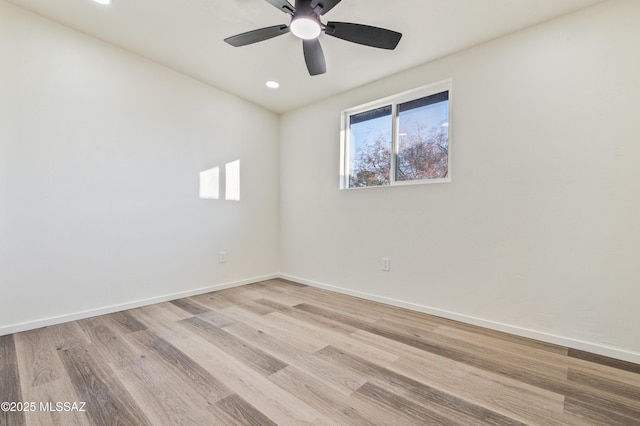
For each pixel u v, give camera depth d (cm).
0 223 216
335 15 213
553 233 211
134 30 245
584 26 199
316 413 137
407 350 200
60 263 242
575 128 202
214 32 245
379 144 322
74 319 248
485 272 240
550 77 212
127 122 277
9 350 195
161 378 165
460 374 170
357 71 293
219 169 350
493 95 236
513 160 227
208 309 282
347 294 336
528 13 205
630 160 185
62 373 169
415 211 281
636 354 182
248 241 383
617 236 189
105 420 132
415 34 231
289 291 348
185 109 318
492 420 133
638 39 183
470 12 205
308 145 382
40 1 216
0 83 215
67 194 245
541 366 179
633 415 137
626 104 186
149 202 292
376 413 138
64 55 242
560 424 131
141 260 288
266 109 402
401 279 291
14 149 221
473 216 246
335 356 191
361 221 324
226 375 168
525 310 221
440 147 276
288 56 276
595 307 196
